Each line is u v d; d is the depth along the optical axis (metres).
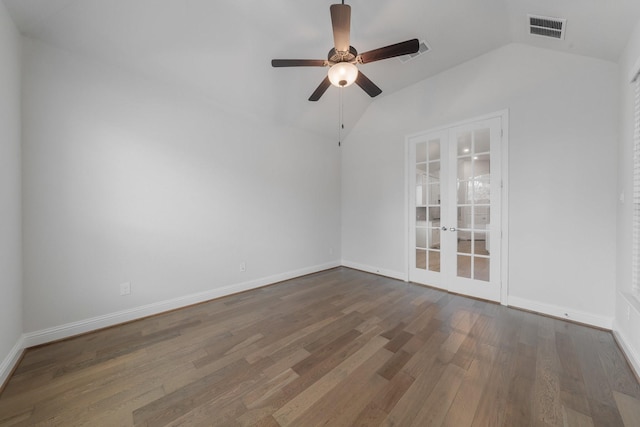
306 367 1.78
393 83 3.62
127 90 2.49
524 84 2.70
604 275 2.30
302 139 4.14
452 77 3.24
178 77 2.70
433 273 3.52
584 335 2.19
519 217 2.75
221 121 3.18
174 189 2.81
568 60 2.45
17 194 1.92
